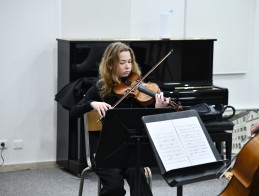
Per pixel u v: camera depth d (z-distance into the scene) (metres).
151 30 5.20
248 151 2.89
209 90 4.76
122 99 3.43
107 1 4.97
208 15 5.41
